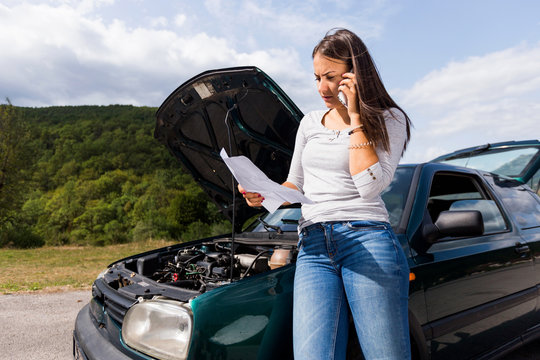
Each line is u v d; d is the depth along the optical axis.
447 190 2.85
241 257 2.51
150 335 1.50
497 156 5.07
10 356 3.34
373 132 1.24
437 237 2.07
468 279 2.27
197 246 3.09
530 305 2.79
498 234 2.74
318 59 1.39
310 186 1.44
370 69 1.29
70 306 5.20
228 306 1.45
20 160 27.66
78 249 20.20
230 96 2.26
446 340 2.09
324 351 1.25
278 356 1.49
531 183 4.74
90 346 1.79
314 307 1.30
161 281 2.56
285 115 2.18
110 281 2.17
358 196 1.34
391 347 1.23
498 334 2.51
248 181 1.29
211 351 1.36
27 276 8.27
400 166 2.65
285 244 2.46
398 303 1.27
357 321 1.28
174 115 2.59
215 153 2.75
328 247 1.33
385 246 1.29
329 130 1.43
